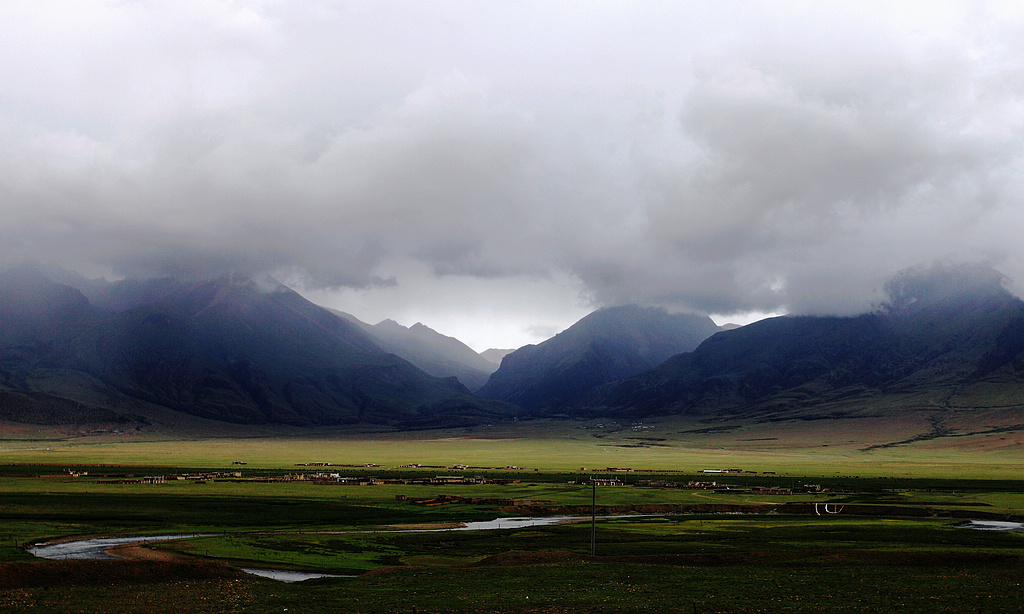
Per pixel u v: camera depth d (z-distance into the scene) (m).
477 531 136.00
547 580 78.38
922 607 62.00
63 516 145.25
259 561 101.19
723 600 66.38
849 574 81.00
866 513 175.12
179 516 150.62
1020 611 60.16
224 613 62.44
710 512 175.12
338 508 171.25
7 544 111.06
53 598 67.88
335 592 73.19
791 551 102.56
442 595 70.56
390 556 108.62
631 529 137.38
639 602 65.94
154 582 78.38
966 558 94.19
